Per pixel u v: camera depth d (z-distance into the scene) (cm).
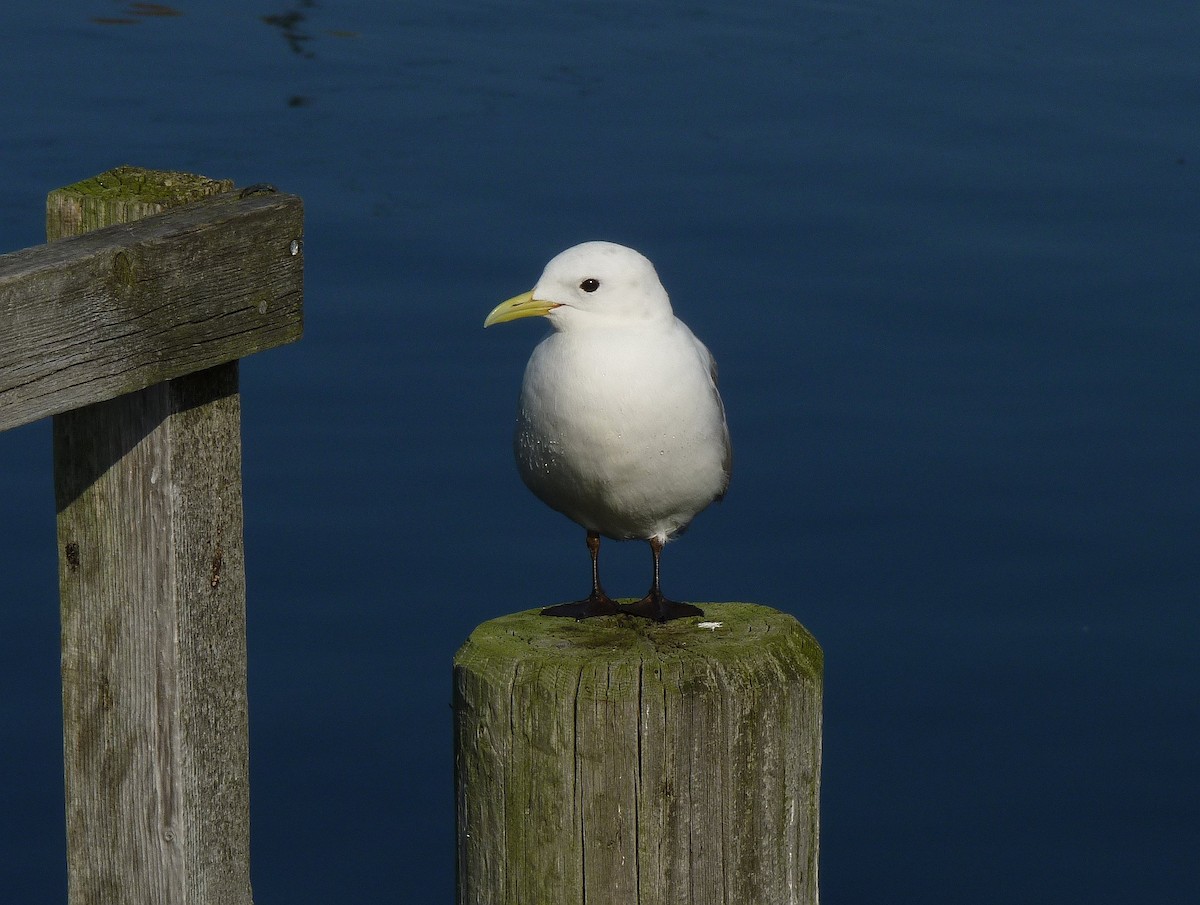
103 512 809
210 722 839
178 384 786
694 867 817
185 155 2616
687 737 800
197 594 819
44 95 2800
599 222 2459
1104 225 2491
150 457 792
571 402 1023
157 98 2819
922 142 2727
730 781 813
